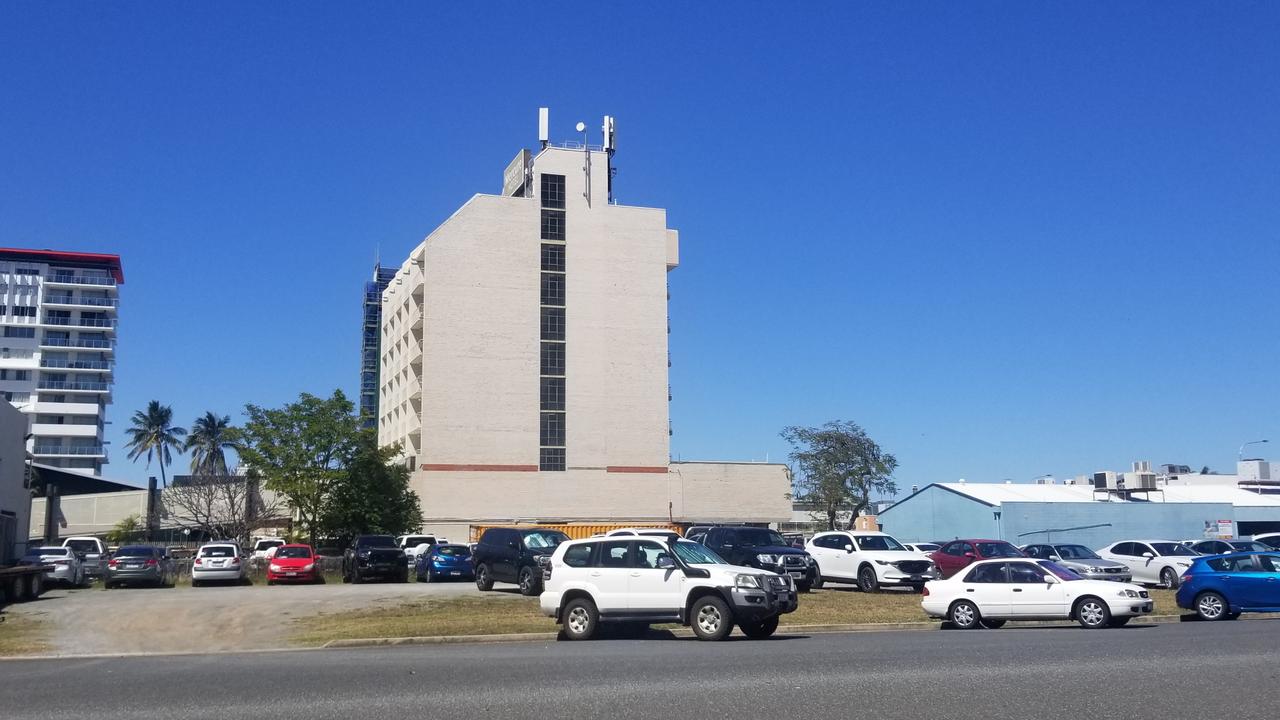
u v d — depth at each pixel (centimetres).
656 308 7500
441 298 7075
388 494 5947
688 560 1916
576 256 7412
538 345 7219
